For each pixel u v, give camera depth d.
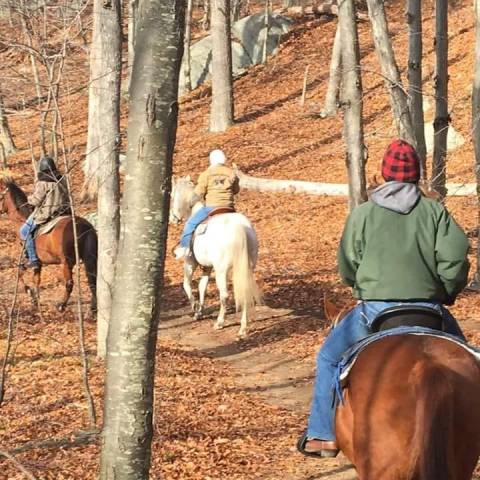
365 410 4.93
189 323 15.75
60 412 9.75
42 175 15.55
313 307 16.08
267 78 38.25
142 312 5.00
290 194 26.19
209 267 15.65
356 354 5.28
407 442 4.73
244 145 31.19
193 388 10.98
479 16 15.20
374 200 5.64
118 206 11.87
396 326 5.45
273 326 14.89
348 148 14.26
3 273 20.05
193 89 39.16
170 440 8.73
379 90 33.53
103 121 11.45
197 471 7.89
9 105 16.45
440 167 17.77
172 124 4.98
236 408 10.12
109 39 11.27
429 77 32.50
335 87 33.19
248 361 12.91
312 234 22.11
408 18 16.20
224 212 14.93
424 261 5.53
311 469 8.00
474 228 20.25
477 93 15.49
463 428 4.79
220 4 33.22
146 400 5.06
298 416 9.86
